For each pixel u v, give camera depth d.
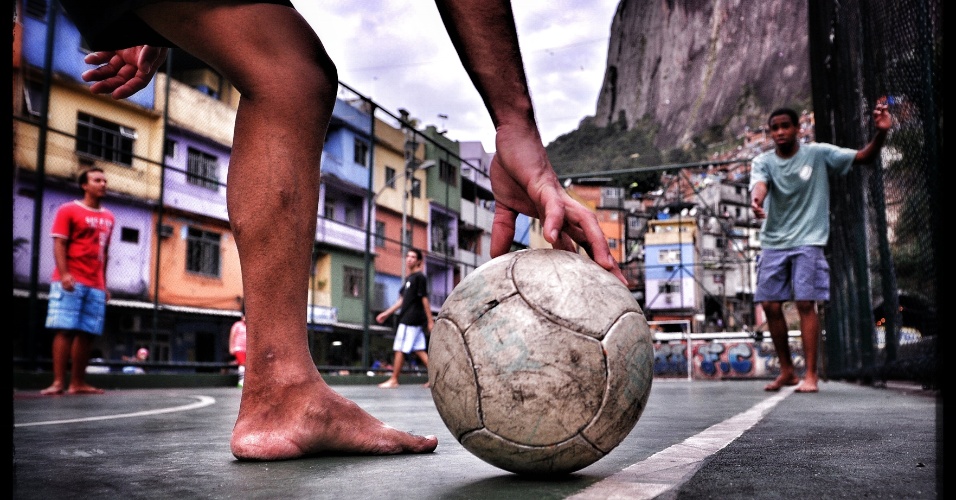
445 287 16.75
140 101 15.62
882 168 4.18
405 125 11.54
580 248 1.20
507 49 1.23
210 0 1.24
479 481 1.03
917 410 2.68
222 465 1.24
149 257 15.75
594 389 0.99
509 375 0.99
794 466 1.12
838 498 0.84
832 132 6.16
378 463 1.25
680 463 1.15
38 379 7.10
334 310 20.17
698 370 18.17
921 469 1.09
